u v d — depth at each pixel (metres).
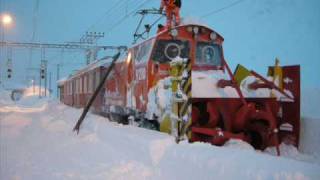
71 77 28.67
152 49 9.50
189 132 6.81
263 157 4.71
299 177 3.96
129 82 11.20
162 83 8.56
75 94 25.42
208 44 10.09
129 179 5.60
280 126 8.18
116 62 12.92
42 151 8.31
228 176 4.64
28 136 10.98
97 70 16.34
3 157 7.68
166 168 5.76
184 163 5.49
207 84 7.51
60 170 6.38
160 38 9.60
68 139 9.93
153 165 6.12
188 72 6.86
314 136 7.52
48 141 9.78
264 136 7.43
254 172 4.38
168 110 8.01
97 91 11.93
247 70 8.15
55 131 11.86
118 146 7.81
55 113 20.14
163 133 7.62
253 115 7.39
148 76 9.39
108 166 6.46
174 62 7.35
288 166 4.27
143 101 9.77
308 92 9.92
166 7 11.56
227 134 6.80
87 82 19.58
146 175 5.72
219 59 10.19
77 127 11.57
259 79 8.06
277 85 8.16
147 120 9.67
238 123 7.50
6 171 6.44
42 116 18.86
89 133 10.52
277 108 8.09
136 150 6.92
